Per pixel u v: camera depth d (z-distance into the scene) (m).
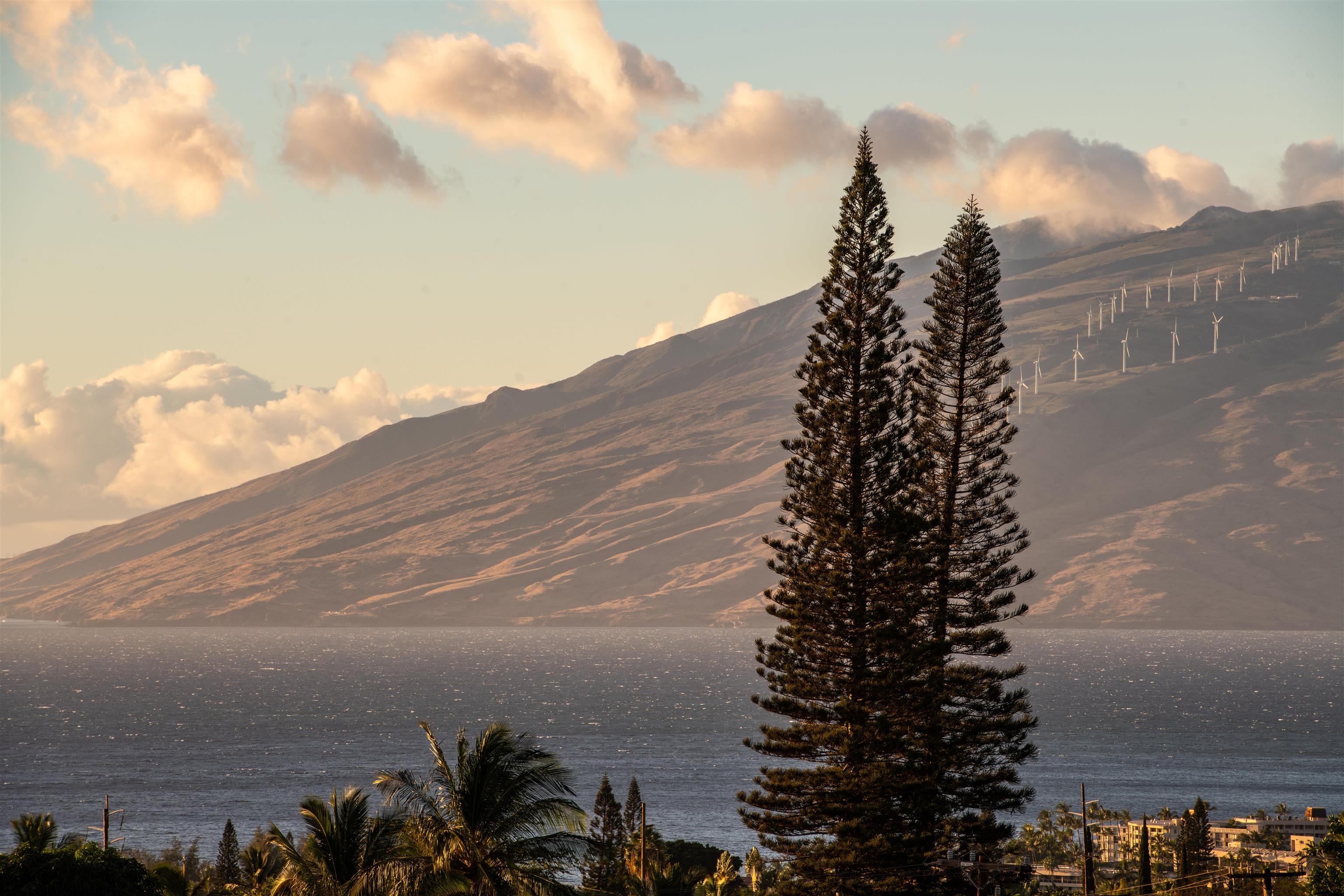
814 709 70.06
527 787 49.53
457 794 49.34
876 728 68.50
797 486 74.56
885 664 69.88
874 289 75.25
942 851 65.88
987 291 80.25
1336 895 64.44
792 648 71.69
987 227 80.88
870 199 75.62
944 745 70.88
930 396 80.44
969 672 72.44
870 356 74.19
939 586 75.38
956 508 79.19
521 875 48.44
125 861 74.50
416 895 47.28
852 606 71.06
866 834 66.25
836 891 67.06
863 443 73.19
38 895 69.62
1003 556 77.25
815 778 68.06
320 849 53.66
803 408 74.94
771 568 73.62
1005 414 79.31
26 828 76.88
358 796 55.28
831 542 71.81
